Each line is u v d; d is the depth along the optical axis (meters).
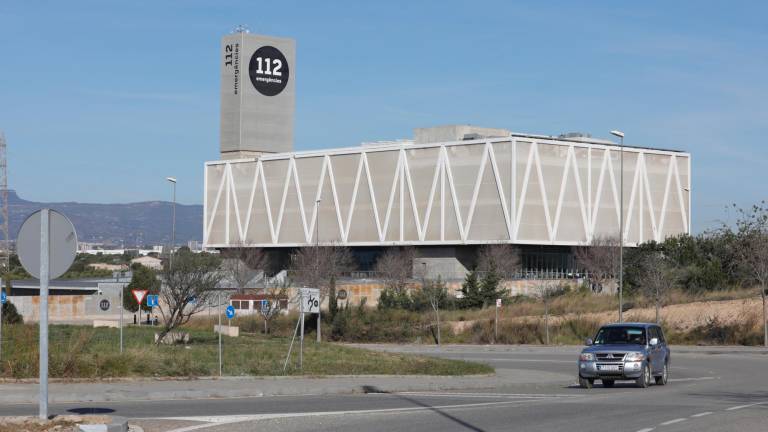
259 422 17.67
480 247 111.94
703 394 25.92
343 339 69.94
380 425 17.44
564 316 67.62
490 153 111.88
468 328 68.38
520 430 16.77
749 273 62.88
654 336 30.16
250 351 42.41
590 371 28.67
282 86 148.50
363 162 122.81
